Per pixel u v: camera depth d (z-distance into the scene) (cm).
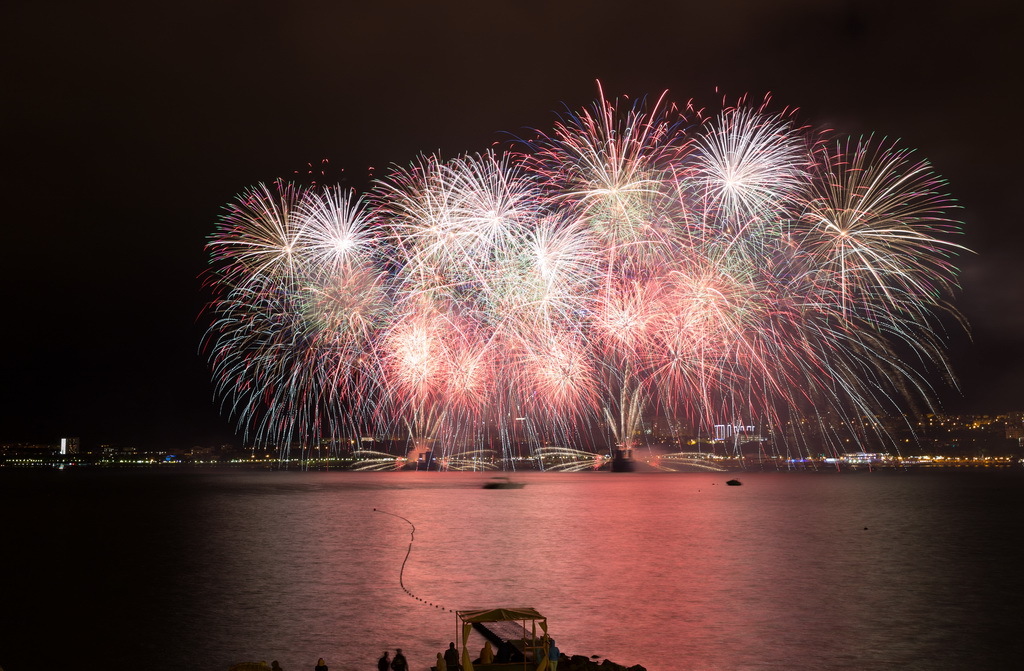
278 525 11325
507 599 5353
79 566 7125
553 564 7069
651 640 4219
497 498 18538
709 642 4188
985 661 3912
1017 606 5141
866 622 4666
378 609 5062
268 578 6341
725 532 10119
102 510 14850
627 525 11194
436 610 5022
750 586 5862
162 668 3884
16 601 5466
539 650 3328
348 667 3816
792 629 4481
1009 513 13700
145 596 5597
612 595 5484
